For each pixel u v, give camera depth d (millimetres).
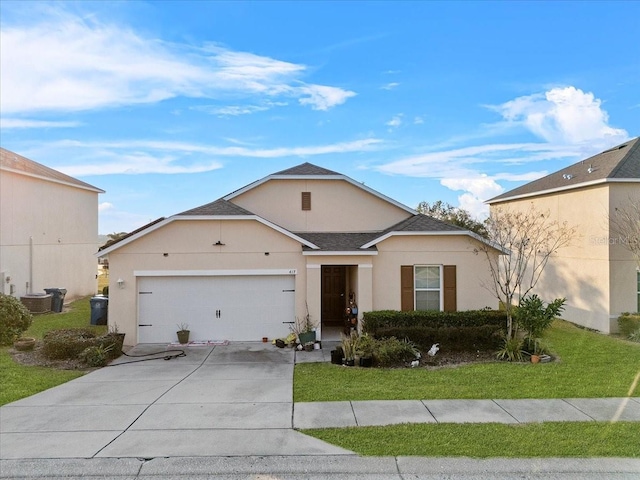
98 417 7000
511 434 6117
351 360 10422
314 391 8297
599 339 10320
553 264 13680
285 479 5051
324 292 16422
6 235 18031
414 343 11570
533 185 17359
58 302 19188
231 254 13531
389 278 13883
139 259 13320
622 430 6219
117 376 9641
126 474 5164
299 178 15875
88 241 25172
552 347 11078
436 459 5438
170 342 13367
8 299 13000
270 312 13664
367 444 5859
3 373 9680
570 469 5152
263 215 15836
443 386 8516
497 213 17938
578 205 12766
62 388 8672
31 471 5219
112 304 13219
